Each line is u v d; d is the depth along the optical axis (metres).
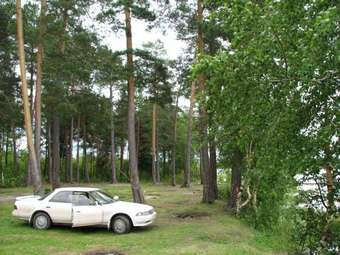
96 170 64.19
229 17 7.30
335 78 6.57
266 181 10.16
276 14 6.63
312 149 7.29
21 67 22.19
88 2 25.27
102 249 12.84
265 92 7.00
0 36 26.59
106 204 15.95
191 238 14.70
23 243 13.52
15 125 43.22
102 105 45.00
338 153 7.18
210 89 7.56
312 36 5.99
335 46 5.95
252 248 14.14
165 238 14.60
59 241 13.87
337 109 6.91
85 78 30.56
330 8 5.51
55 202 16.03
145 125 61.31
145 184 51.97
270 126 7.20
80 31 26.45
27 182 42.19
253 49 6.75
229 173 27.69
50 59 27.17
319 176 10.20
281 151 7.55
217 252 12.61
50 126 49.12
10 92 38.34
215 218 19.30
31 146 22.39
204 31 21.27
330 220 10.26
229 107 7.61
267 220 18.12
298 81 6.75
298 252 14.21
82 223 15.66
